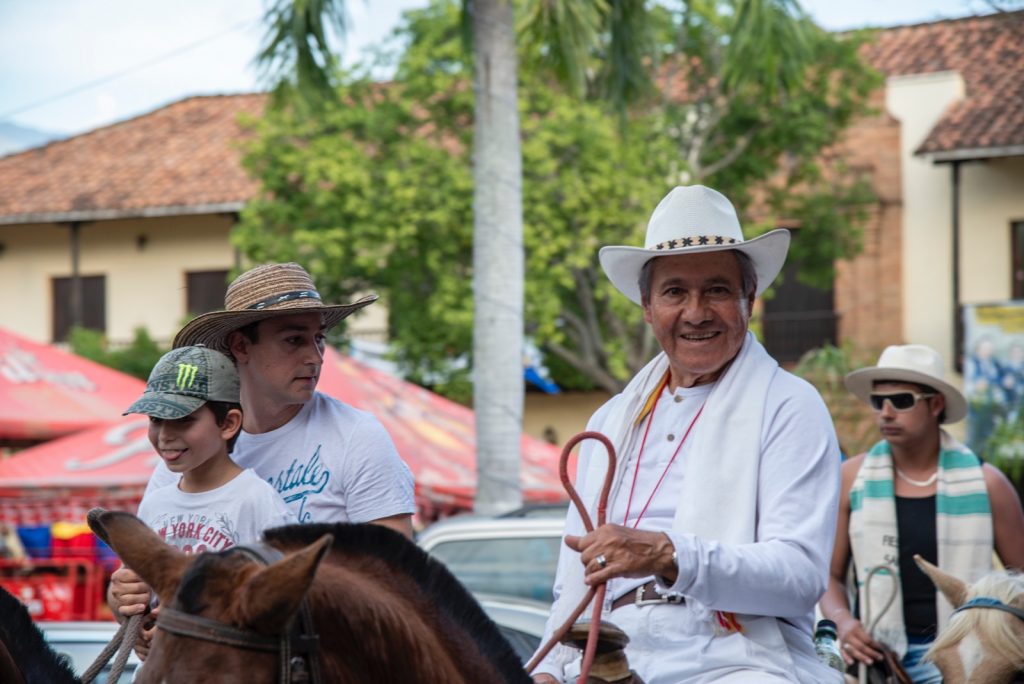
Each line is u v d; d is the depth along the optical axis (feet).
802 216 68.59
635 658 9.84
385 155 61.62
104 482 36.04
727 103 61.82
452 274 59.57
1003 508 16.97
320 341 11.89
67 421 39.65
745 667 9.48
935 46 77.41
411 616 7.51
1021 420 56.44
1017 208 69.97
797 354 75.36
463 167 59.26
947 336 71.56
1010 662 12.25
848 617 16.70
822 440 9.95
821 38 62.03
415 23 61.11
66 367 42.88
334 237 59.06
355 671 6.84
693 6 59.93
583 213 57.16
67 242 85.71
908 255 72.54
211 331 11.51
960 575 16.51
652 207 57.72
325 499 11.37
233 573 6.47
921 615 16.74
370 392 41.22
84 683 9.57
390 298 63.26
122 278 84.28
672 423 10.61
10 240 86.79
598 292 58.49
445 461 38.86
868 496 17.33
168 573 6.77
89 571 38.19
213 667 6.16
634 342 62.49
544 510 23.70
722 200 10.82
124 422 39.17
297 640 6.37
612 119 56.29
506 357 34.60
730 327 10.44
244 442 11.78
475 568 21.86
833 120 65.82
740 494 9.83
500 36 34.83
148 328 83.15
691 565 8.71
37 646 9.63
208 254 82.58
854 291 73.87
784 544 9.32
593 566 8.66
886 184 72.84
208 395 10.19
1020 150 66.33
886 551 16.99
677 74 69.26
